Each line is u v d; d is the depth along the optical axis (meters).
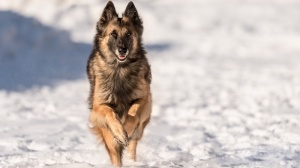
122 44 8.00
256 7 46.09
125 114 8.23
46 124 12.40
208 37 37.03
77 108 14.97
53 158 8.59
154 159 8.51
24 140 10.32
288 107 14.61
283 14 44.44
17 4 36.53
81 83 20.36
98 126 7.98
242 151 8.48
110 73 8.10
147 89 8.38
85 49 29.95
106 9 8.51
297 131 10.34
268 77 21.89
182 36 37.44
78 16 37.47
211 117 13.20
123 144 7.85
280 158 7.84
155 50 32.09
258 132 10.70
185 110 14.23
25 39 28.73
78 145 9.96
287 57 30.08
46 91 18.31
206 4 47.12
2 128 11.84
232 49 32.81
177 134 11.02
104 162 8.45
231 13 44.28
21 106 15.09
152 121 12.71
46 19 35.28
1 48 26.84
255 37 37.38
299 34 37.62
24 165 8.13
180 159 8.42
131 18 8.52
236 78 21.89
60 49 29.14
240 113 13.63
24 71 22.89
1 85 19.28
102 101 8.11
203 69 24.80
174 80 21.47
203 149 9.16
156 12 42.97
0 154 9.20
